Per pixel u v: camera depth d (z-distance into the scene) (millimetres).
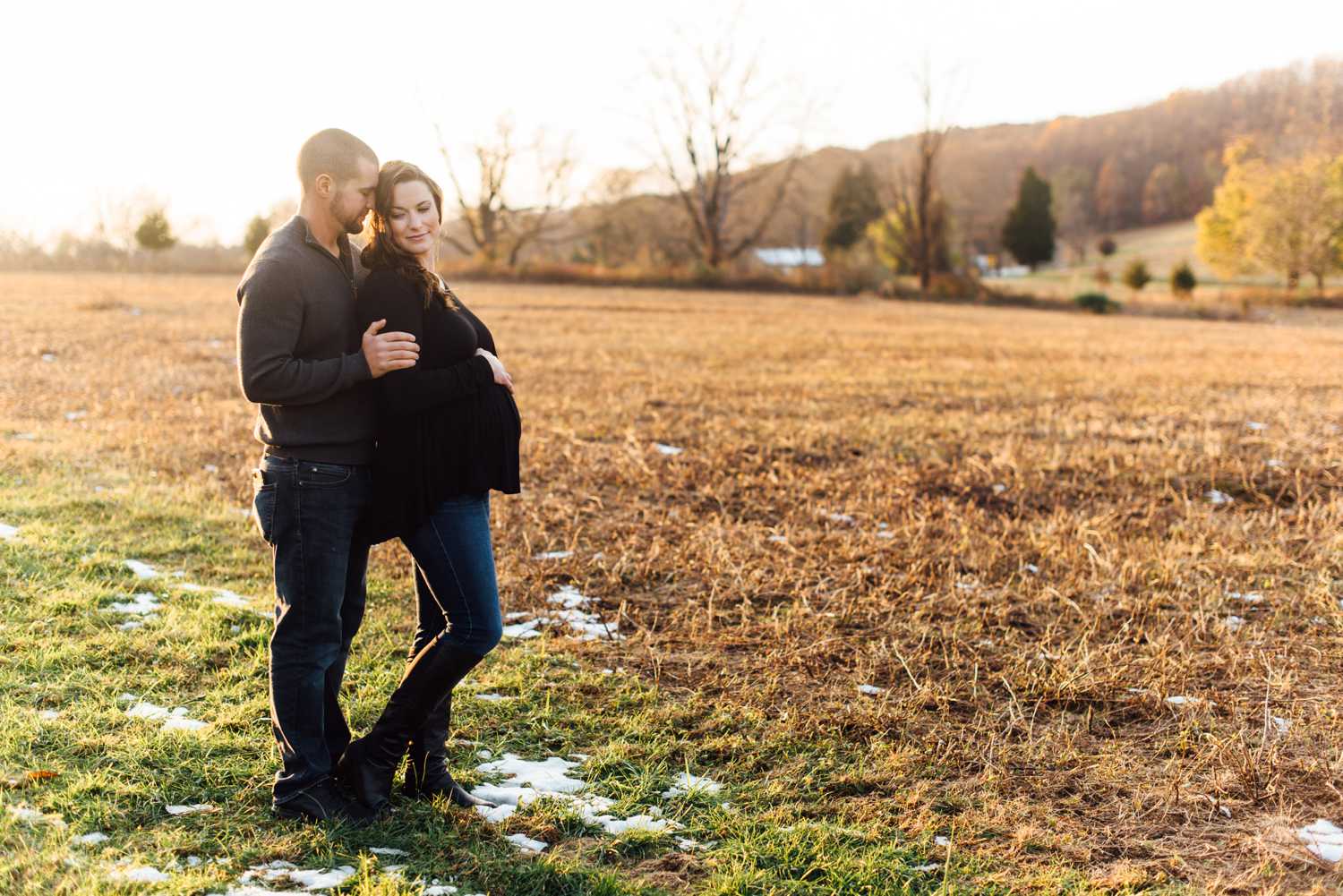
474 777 3533
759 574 5977
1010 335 27906
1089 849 3219
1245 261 62406
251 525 6656
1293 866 3145
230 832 3008
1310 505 8188
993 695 4469
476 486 3068
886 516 7562
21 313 22672
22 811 2977
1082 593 5828
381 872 2836
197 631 4621
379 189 3010
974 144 115875
